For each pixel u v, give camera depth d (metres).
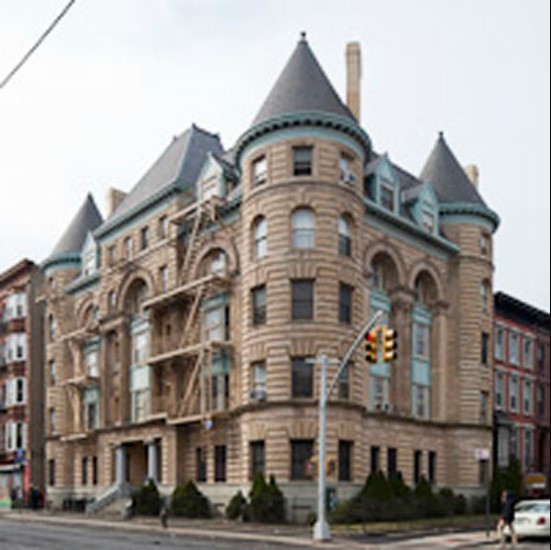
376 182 48.91
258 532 35.34
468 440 51.91
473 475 51.62
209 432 46.97
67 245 66.50
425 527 37.12
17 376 69.69
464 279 54.06
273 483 39.56
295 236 42.50
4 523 44.50
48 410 65.50
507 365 63.47
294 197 42.47
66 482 62.41
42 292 70.06
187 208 49.12
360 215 44.69
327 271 41.78
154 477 51.16
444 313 53.19
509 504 28.19
